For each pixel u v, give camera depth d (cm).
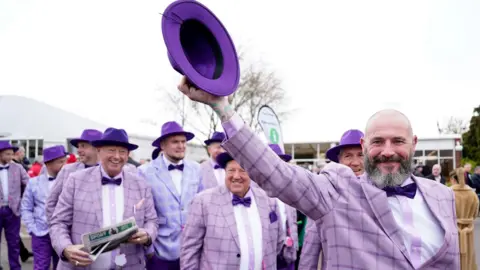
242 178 353
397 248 188
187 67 164
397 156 200
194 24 176
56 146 616
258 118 801
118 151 383
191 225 355
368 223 192
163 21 163
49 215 459
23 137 2047
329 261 196
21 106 2402
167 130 475
